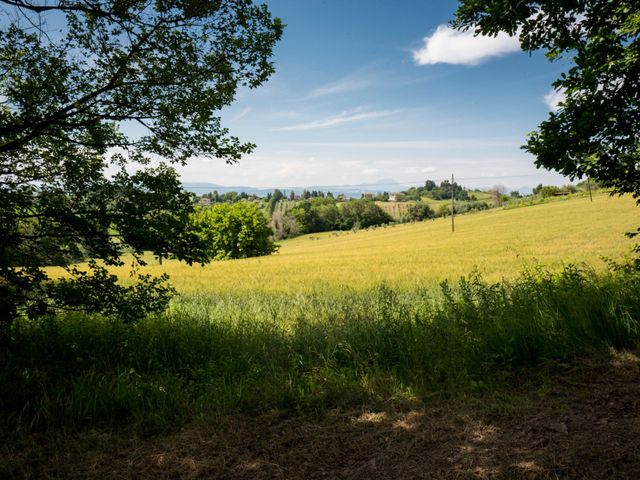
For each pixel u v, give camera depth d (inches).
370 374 174.6
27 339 193.9
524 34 252.2
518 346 178.7
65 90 205.9
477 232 2472.9
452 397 150.0
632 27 205.9
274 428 138.1
